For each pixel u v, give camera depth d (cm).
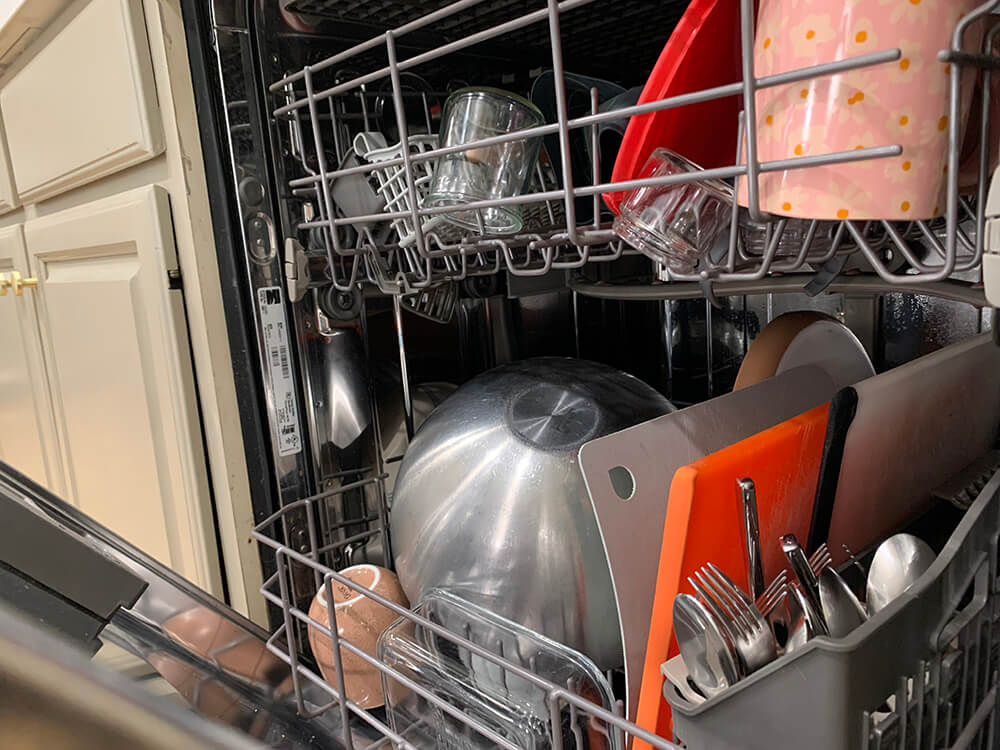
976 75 26
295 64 62
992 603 36
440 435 54
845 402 40
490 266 66
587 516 46
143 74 59
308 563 49
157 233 61
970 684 35
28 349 105
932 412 48
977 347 52
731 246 32
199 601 56
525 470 48
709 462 36
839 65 25
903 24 24
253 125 60
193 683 53
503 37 72
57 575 38
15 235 101
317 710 56
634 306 93
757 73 29
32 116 86
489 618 46
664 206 35
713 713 29
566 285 87
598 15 65
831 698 26
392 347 74
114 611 40
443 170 49
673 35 34
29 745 17
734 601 32
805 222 33
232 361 62
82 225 77
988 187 26
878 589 38
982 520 34
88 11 65
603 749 41
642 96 35
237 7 58
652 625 37
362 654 46
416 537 52
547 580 46
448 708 40
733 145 41
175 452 67
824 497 41
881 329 68
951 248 24
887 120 25
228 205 60
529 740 42
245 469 64
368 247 57
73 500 102
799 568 35
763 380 50
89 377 85
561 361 61
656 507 41
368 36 65
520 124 48
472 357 82
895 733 28
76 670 17
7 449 130
